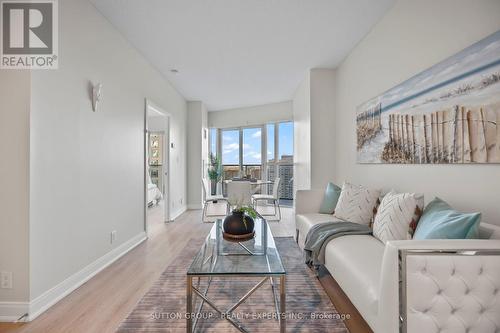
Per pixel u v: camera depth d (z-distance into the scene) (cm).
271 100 595
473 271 113
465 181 169
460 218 131
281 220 472
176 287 214
